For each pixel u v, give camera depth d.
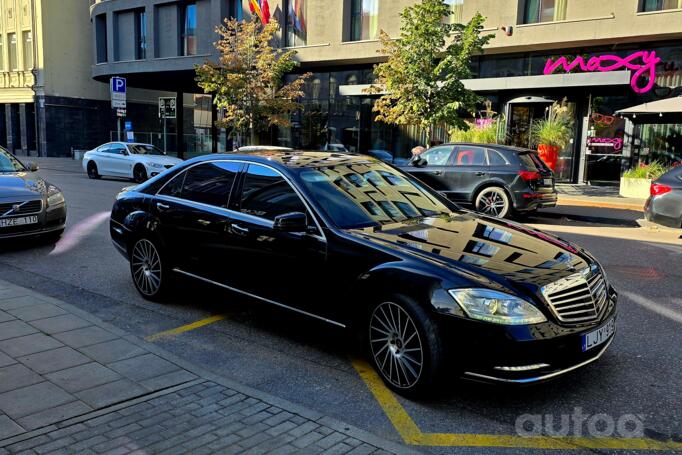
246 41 23.02
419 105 17.77
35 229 8.70
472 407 3.92
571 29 19.38
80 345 4.75
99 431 3.41
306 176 5.00
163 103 30.62
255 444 3.30
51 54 38.09
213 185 5.63
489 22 20.94
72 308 5.67
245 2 26.88
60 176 23.42
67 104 39.12
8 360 4.42
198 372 4.27
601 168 20.47
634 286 7.07
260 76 23.03
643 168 17.61
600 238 10.64
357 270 4.27
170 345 5.02
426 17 17.70
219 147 33.47
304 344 5.07
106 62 33.06
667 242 10.24
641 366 4.62
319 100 26.95
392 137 24.84
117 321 5.63
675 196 10.35
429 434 3.56
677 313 6.00
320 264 4.52
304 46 25.34
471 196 12.76
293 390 4.18
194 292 6.59
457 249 4.23
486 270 3.89
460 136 20.17
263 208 5.08
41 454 3.15
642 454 3.37
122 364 4.39
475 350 3.66
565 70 20.36
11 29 39.31
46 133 38.41
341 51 24.31
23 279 7.13
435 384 3.83
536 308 3.69
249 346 5.01
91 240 9.59
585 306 3.93
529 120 21.52
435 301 3.77
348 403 3.97
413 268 3.97
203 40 28.47
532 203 12.38
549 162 19.98
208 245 5.45
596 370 4.54
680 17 17.56
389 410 3.87
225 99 23.00
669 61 18.83
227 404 3.78
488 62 22.09
